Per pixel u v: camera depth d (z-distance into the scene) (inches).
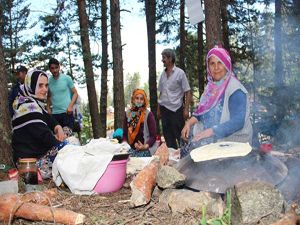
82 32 455.8
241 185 97.0
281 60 463.8
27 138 153.0
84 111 620.7
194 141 133.8
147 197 114.9
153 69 500.1
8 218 108.7
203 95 143.9
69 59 619.8
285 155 145.6
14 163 166.2
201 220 96.7
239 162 110.6
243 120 130.5
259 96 401.1
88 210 118.0
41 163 162.4
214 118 137.9
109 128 652.7
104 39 563.5
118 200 128.5
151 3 507.5
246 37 608.1
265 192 94.5
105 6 559.8
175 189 115.0
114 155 137.6
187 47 739.4
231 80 136.3
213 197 106.8
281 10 470.3
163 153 155.4
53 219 107.4
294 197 105.7
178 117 249.0
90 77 462.0
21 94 157.5
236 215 94.4
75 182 134.8
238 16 601.3
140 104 191.9
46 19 526.9
